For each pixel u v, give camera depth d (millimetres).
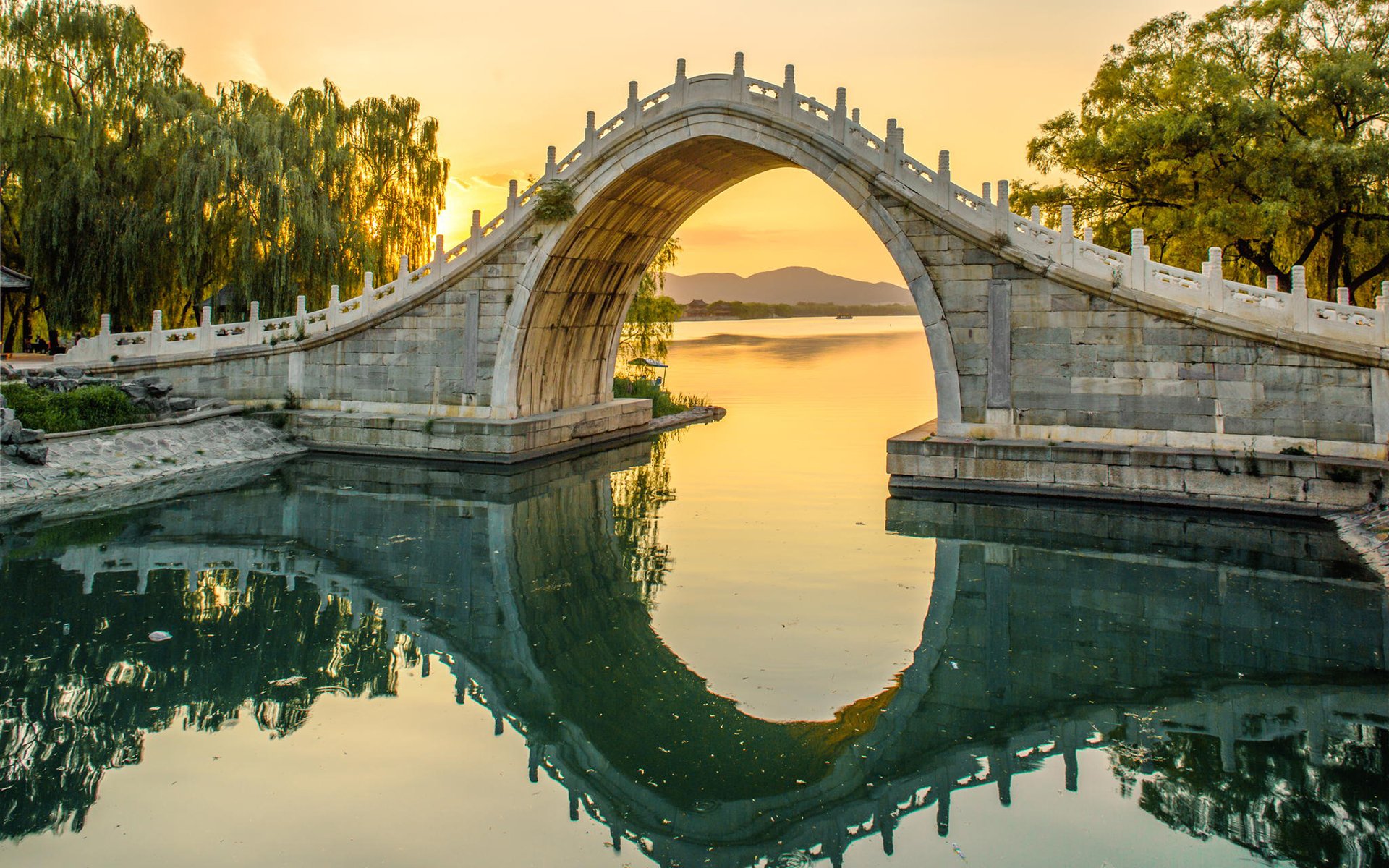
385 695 14203
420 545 22156
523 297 31250
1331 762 11789
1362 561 19312
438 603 18312
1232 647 15359
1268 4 32031
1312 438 22453
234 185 36250
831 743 12680
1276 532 21422
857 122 27203
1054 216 36656
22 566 19688
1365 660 14750
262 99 41531
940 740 12688
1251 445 23031
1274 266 33031
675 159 30312
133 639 16016
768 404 52781
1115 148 32281
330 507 25562
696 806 11312
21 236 37969
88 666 14867
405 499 26672
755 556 21000
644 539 22719
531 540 22625
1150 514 23172
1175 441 23828
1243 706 13328
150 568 19922
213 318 40844
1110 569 19391
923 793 11438
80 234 36781
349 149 42031
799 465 32812
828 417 46969
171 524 23391
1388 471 21250
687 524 24125
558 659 15664
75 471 26625
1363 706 13234
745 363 87812
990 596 17969
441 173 45750
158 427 30438
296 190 37344
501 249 31406
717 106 28047
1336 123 32062
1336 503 21844
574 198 30250
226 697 13977
